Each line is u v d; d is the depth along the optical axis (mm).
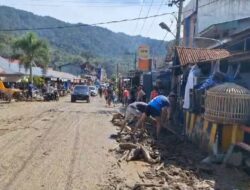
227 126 12742
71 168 11227
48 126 20703
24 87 53344
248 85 14602
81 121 23875
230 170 11617
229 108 12539
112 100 43812
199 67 17766
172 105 21094
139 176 10672
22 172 10570
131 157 12688
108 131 19406
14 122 22172
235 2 32906
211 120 12961
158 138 16891
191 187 9680
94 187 9445
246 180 10609
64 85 76938
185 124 17562
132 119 18344
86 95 47344
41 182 9703
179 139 16672
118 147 14547
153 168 11727
